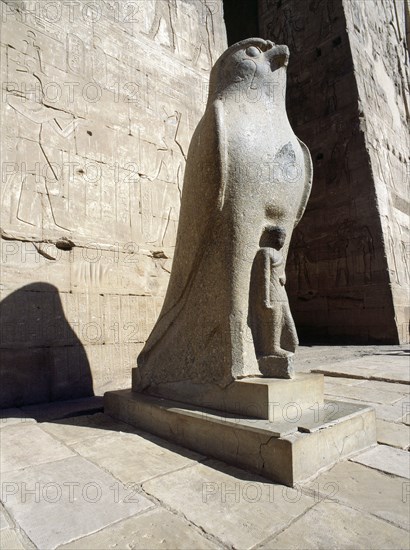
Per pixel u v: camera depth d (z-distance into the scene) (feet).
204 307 9.39
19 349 13.74
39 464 7.99
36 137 15.07
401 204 40.68
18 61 15.08
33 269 14.38
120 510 6.16
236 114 9.09
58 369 14.52
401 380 15.75
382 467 7.55
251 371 8.71
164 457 8.23
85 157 16.37
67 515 6.04
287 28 43.83
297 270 40.16
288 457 6.86
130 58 18.85
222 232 8.84
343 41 38.75
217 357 8.99
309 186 9.95
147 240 17.90
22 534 5.58
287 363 8.52
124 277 16.84
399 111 46.60
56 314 14.71
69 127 16.07
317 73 40.40
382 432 9.63
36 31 15.78
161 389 10.51
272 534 5.44
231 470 7.53
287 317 8.95
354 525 5.63
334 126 38.58
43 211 14.85
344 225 36.99
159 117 19.48
